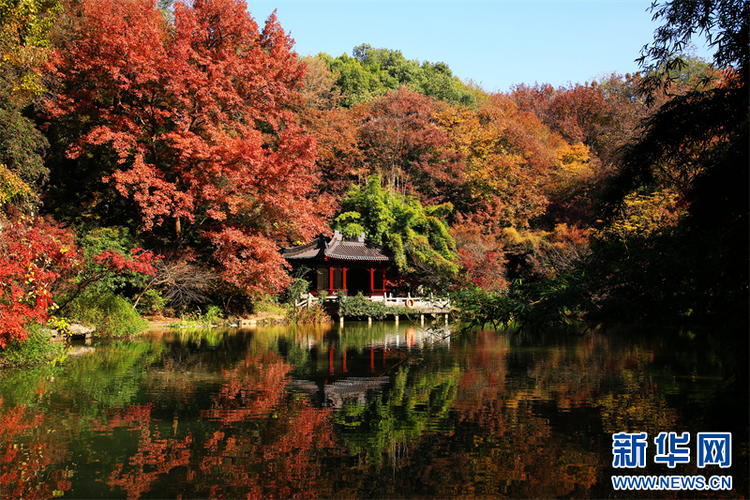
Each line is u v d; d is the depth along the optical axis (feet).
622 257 25.41
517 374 48.16
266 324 98.53
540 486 24.47
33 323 53.21
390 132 157.99
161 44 88.12
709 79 31.71
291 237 104.99
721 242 22.41
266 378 47.01
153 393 40.98
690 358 55.16
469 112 175.32
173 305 94.68
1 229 49.67
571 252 96.89
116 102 92.27
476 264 118.21
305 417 34.78
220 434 31.32
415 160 166.61
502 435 31.01
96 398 39.11
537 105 216.54
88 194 101.40
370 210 129.08
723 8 29.19
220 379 46.47
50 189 98.48
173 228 102.83
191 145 88.58
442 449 29.04
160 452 28.45
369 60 231.09
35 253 50.93
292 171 94.07
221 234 91.09
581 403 37.40
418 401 38.73
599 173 127.85
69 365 51.98
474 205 160.76
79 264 67.21
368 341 74.33
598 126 153.79
